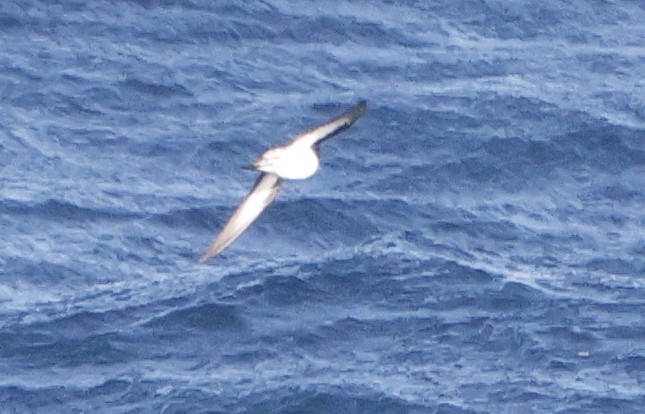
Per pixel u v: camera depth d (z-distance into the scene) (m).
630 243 62.09
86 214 62.19
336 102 72.81
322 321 54.94
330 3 81.12
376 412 49.75
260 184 31.39
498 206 64.75
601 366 52.81
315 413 49.72
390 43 78.56
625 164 68.75
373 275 57.88
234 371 52.06
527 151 69.00
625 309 56.38
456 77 75.75
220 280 57.44
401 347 53.56
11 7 78.06
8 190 63.44
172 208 63.12
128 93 72.38
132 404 50.38
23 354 53.03
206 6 79.94
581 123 71.25
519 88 74.56
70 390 51.19
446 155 68.25
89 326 54.53
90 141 68.12
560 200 65.56
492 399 50.75
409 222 62.72
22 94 71.56
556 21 81.75
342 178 65.44
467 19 81.31
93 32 77.25
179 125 70.06
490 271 58.72
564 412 50.12
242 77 74.56
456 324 54.97
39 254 59.34
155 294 56.69
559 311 55.97
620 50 79.62
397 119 70.75
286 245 60.44
